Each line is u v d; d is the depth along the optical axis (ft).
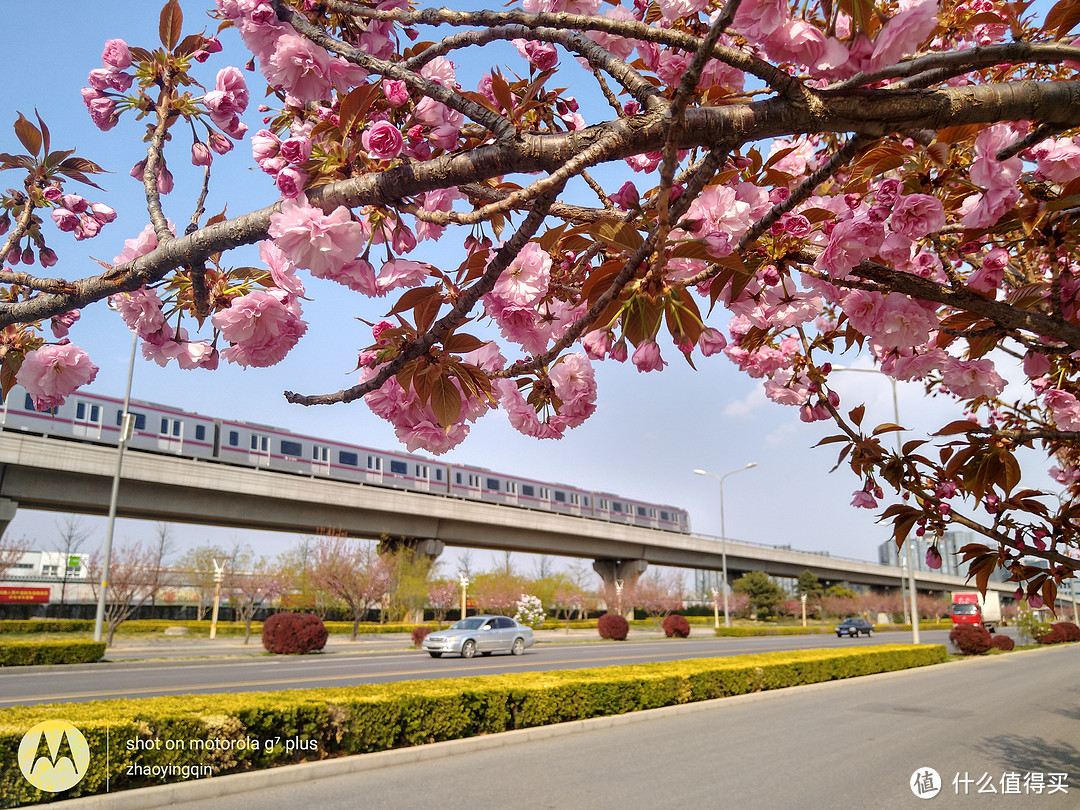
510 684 30.73
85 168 7.69
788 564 209.26
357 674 48.06
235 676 46.73
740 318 8.81
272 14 5.15
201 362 6.27
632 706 34.53
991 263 6.11
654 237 4.05
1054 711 37.73
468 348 4.66
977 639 81.92
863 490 9.50
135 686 39.91
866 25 3.96
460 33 5.01
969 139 4.87
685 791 21.22
